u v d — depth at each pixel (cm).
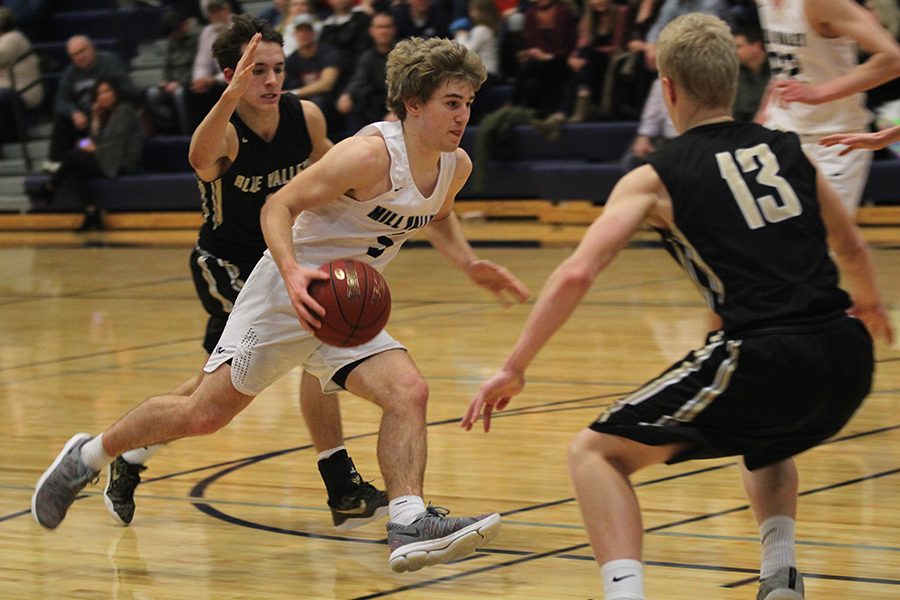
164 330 1827
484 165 2795
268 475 1052
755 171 627
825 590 729
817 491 934
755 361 600
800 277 612
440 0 2928
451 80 729
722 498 924
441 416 1222
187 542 885
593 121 2714
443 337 1634
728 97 652
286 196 733
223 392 798
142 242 2997
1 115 3566
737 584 746
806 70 1083
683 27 654
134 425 827
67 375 1527
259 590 780
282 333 780
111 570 829
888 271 1958
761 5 1102
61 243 3072
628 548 602
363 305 729
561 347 1536
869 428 1112
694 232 620
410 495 746
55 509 854
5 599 775
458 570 800
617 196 628
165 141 3234
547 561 809
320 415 895
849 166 1098
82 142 3206
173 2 3547
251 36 874
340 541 880
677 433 612
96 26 3759
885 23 2191
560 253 2336
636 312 1742
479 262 838
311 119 907
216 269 927
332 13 3097
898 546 805
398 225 771
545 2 2766
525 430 1153
